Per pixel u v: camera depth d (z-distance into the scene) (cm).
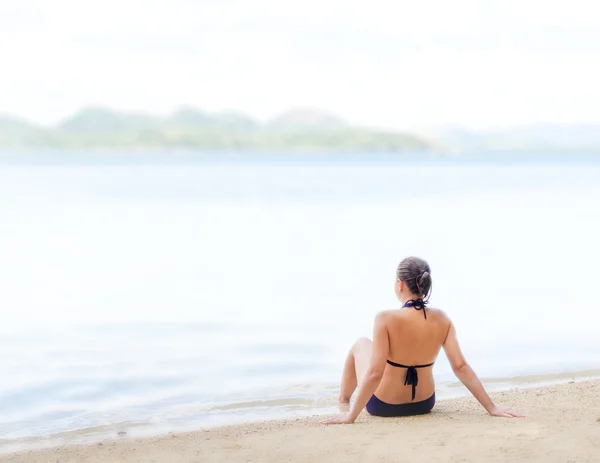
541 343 748
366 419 460
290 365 667
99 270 1270
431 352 457
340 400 534
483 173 6481
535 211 2425
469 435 400
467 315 885
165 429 483
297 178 5394
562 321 852
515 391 543
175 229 1953
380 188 3969
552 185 4256
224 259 1389
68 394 577
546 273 1198
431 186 4172
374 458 366
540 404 486
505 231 1822
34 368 659
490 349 723
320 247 1551
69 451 409
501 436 396
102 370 652
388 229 1891
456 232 1805
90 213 2458
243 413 523
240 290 1066
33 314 908
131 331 812
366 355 501
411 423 439
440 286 1080
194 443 414
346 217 2242
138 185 4356
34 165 8806
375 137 16475
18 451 425
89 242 1672
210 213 2434
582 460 351
